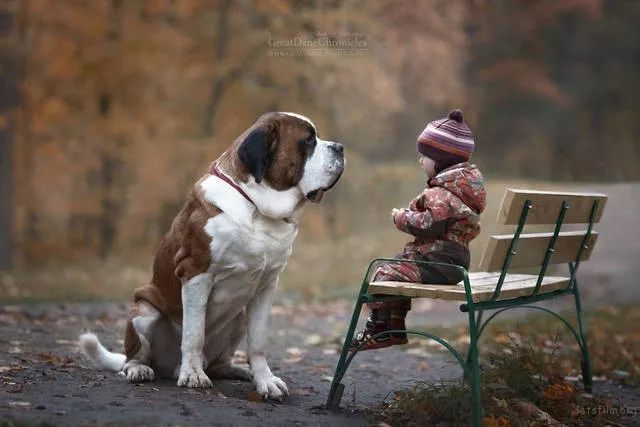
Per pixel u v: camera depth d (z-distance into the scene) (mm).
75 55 20531
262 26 21031
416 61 23844
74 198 22906
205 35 21328
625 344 9148
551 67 39188
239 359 8070
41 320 10117
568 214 5945
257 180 5398
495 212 21875
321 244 23031
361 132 26219
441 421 5129
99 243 26609
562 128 39250
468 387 5340
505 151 38750
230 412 4996
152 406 4984
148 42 20547
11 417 4414
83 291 14555
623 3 39312
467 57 31797
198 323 5668
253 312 5887
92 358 6238
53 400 5004
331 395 5516
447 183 5445
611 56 39812
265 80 21797
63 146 22109
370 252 21156
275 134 5527
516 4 36344
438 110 34000
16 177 23797
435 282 5445
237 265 5582
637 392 7023
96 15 20297
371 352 8797
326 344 9484
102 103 21438
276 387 5691
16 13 19672
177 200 22562
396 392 5664
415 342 9492
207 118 21828
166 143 21344
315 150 5582
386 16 21719
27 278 16781
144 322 5887
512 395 5723
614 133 38812
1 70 19609
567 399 5984
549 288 6102
